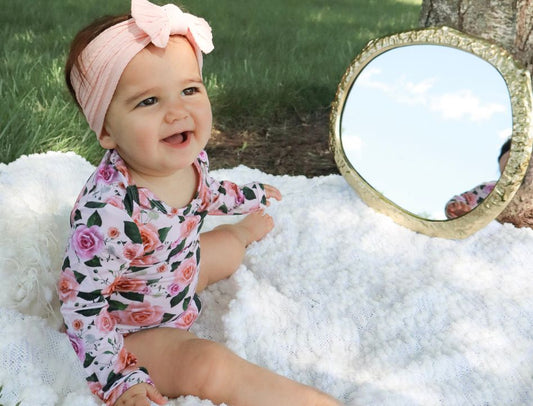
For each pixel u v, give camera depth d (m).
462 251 2.10
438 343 1.77
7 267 1.69
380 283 2.01
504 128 1.95
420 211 2.18
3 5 5.41
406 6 7.28
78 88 1.50
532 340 1.77
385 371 1.70
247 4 6.64
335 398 1.56
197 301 1.84
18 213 1.81
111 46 1.41
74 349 1.51
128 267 1.58
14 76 3.55
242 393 1.53
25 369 1.48
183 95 1.48
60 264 1.79
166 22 1.41
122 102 1.44
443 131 2.09
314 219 2.25
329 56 4.78
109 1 5.98
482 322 1.82
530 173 2.37
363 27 5.93
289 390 1.53
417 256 2.12
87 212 1.47
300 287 1.99
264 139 3.67
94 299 1.50
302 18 6.23
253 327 1.81
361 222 2.24
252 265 2.13
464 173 2.06
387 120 2.21
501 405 1.63
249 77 4.18
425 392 1.61
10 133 2.84
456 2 2.36
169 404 1.51
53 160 2.24
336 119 2.34
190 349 1.58
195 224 1.68
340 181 2.51
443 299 1.90
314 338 1.82
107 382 1.47
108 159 1.55
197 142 1.52
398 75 2.16
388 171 2.24
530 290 1.93
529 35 2.22
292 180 2.68
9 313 1.58
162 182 1.59
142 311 1.67
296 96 4.02
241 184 2.61
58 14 5.35
